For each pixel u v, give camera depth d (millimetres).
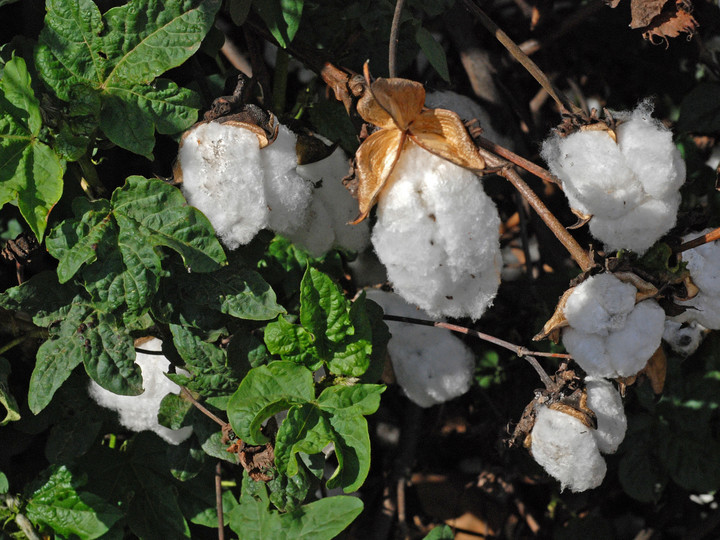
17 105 958
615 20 1212
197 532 1101
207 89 1053
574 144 937
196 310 980
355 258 1063
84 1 958
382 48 1083
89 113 965
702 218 1002
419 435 1221
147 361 1016
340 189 1015
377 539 1211
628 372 944
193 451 1041
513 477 1224
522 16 1244
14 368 1072
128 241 955
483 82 1181
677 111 1219
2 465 1075
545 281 1172
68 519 1031
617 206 935
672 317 979
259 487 1022
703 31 1190
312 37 1059
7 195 961
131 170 1059
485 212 925
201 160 944
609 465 1213
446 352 1092
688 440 1176
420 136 922
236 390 989
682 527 1276
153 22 964
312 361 990
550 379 981
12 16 1064
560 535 1215
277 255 1074
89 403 1041
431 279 933
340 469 972
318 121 1062
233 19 987
